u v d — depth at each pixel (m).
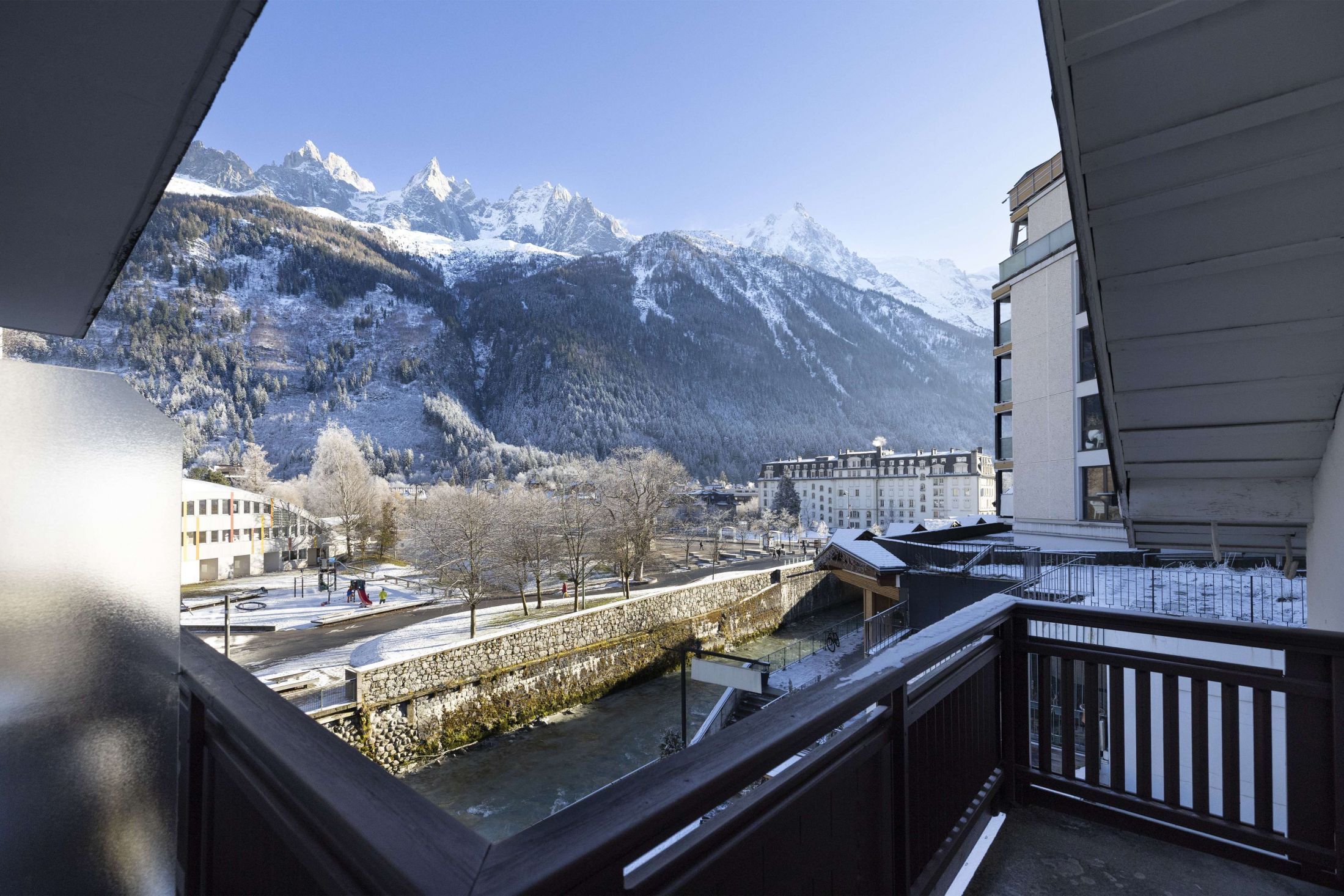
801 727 1.21
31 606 1.31
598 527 39.53
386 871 0.66
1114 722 2.80
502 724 24.36
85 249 1.89
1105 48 2.19
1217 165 2.40
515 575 34.62
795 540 84.56
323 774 0.88
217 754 1.34
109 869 1.38
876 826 1.74
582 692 27.75
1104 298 3.00
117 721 1.42
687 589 34.53
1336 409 3.09
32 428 1.33
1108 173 2.54
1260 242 2.58
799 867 1.37
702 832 1.08
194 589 42.44
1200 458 3.60
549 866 0.70
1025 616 2.97
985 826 2.78
